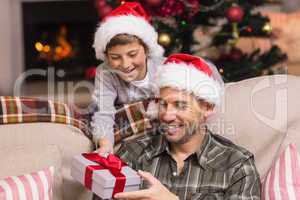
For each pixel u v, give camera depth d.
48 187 1.32
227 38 2.62
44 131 1.50
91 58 4.75
